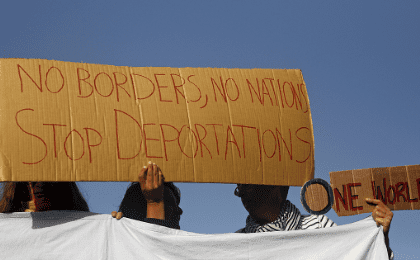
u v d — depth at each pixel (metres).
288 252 2.47
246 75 2.88
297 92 2.91
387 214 2.51
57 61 2.54
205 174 2.53
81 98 2.46
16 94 2.35
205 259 2.43
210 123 2.62
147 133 2.50
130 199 2.77
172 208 2.73
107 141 2.41
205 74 2.80
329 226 2.73
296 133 2.79
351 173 2.59
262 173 2.63
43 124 2.33
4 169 2.20
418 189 2.52
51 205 2.50
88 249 2.40
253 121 2.72
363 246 2.48
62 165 2.30
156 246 2.43
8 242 2.33
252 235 2.48
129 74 2.66
